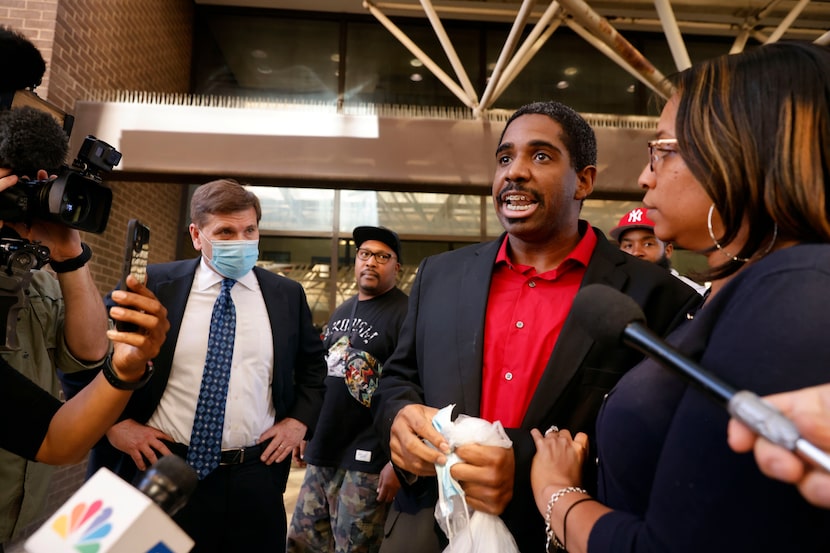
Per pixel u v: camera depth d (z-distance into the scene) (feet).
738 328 1.46
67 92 11.23
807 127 1.61
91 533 1.31
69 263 3.80
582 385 3.03
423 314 3.73
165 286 4.99
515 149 3.34
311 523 7.76
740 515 1.31
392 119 11.51
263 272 5.57
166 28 16.79
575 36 20.49
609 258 3.43
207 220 5.04
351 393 7.56
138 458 4.43
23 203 3.09
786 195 1.59
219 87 19.07
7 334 2.80
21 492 3.63
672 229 2.19
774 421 0.97
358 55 19.84
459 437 2.75
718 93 1.82
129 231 2.51
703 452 1.41
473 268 3.66
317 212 19.07
